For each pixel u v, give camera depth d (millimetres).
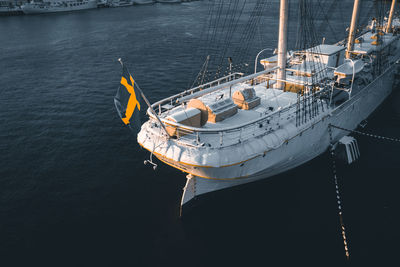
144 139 18406
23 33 88938
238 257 16844
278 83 24438
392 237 17703
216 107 19672
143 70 51500
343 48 27531
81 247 17781
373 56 32250
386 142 27141
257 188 21828
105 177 24141
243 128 18547
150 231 18750
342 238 17781
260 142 17703
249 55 55812
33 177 24344
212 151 16672
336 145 25156
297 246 17391
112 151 27781
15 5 140875
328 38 64750
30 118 34812
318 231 18328
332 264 16250
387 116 31891
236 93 21422
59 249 17672
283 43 22516
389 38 37906
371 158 24906
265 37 68500
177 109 21375
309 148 22078
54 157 27031
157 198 21625
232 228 18734
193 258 16875
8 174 24719
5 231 19062
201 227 18922
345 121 25672
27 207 21156
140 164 25703
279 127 19109
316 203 20406
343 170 23484
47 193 22500
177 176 23938
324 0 109062
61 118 34656
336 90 25328
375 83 29422
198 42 69688
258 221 19172
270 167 19375
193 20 103812
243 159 16953
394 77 36594
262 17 94375
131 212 20375
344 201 20484
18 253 17484
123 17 119125
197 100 18734
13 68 54625
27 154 27578
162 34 81750
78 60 59094
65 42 75625
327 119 22453
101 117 34719
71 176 24375
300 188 21750
